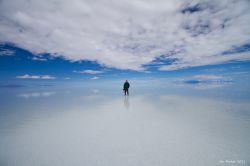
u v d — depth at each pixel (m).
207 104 12.05
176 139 5.25
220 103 12.34
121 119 7.99
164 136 5.53
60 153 4.43
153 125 6.84
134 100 15.48
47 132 6.15
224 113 8.88
